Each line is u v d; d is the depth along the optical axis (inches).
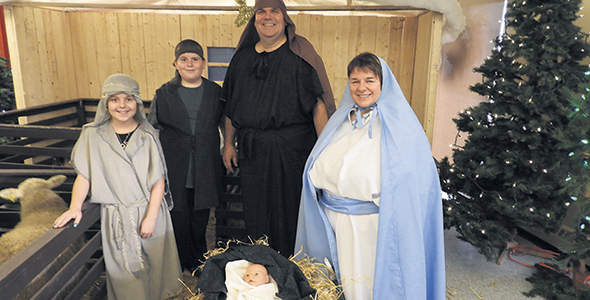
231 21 197.6
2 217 114.7
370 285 75.9
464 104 186.7
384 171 70.5
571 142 94.1
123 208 85.1
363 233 74.9
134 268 87.3
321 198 83.7
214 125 102.0
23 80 170.1
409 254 71.2
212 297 67.6
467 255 131.3
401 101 73.7
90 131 83.4
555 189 113.3
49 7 183.8
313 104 96.3
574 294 104.3
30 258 59.6
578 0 105.6
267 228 103.0
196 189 100.2
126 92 80.9
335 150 77.5
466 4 186.9
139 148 86.7
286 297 66.4
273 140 96.8
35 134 103.4
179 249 107.5
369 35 195.2
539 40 111.5
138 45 200.8
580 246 93.4
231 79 101.6
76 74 202.4
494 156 120.6
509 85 115.0
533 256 129.7
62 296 82.3
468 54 184.1
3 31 289.6
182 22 198.8
